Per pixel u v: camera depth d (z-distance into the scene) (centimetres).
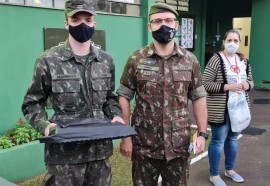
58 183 199
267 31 964
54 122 196
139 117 238
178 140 235
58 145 199
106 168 214
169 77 230
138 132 239
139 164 244
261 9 969
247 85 338
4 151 356
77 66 203
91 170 209
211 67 336
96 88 206
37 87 202
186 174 248
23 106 206
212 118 341
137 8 682
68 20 200
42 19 477
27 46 458
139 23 680
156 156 235
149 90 231
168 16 223
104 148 210
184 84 233
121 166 417
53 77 198
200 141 244
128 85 244
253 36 999
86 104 204
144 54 236
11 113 443
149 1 675
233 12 1155
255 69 1006
